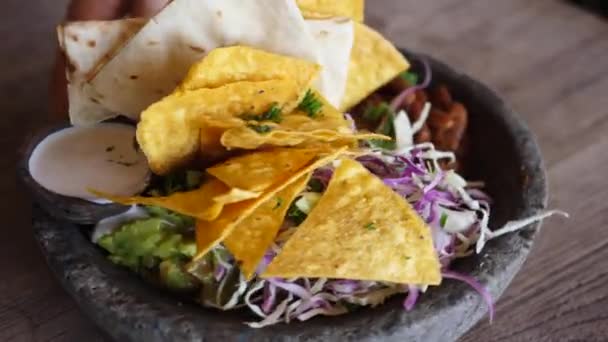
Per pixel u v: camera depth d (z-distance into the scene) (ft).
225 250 1.84
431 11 2.91
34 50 2.64
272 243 1.80
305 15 1.99
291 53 1.90
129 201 1.75
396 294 1.80
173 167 1.89
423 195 1.95
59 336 1.93
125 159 1.94
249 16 1.86
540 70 2.66
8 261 2.05
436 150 2.13
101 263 1.81
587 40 2.79
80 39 1.86
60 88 2.10
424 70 2.32
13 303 1.98
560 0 2.98
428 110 2.21
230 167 1.79
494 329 1.95
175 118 1.82
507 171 2.05
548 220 2.19
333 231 1.77
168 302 1.75
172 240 1.84
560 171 2.32
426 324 1.72
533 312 1.98
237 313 1.82
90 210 1.84
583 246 2.13
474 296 1.76
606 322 1.97
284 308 1.79
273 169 1.78
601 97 2.56
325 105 1.94
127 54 1.85
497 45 2.76
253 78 1.86
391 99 2.27
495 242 1.86
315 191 1.90
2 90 2.47
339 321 1.73
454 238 1.92
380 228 1.78
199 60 1.85
